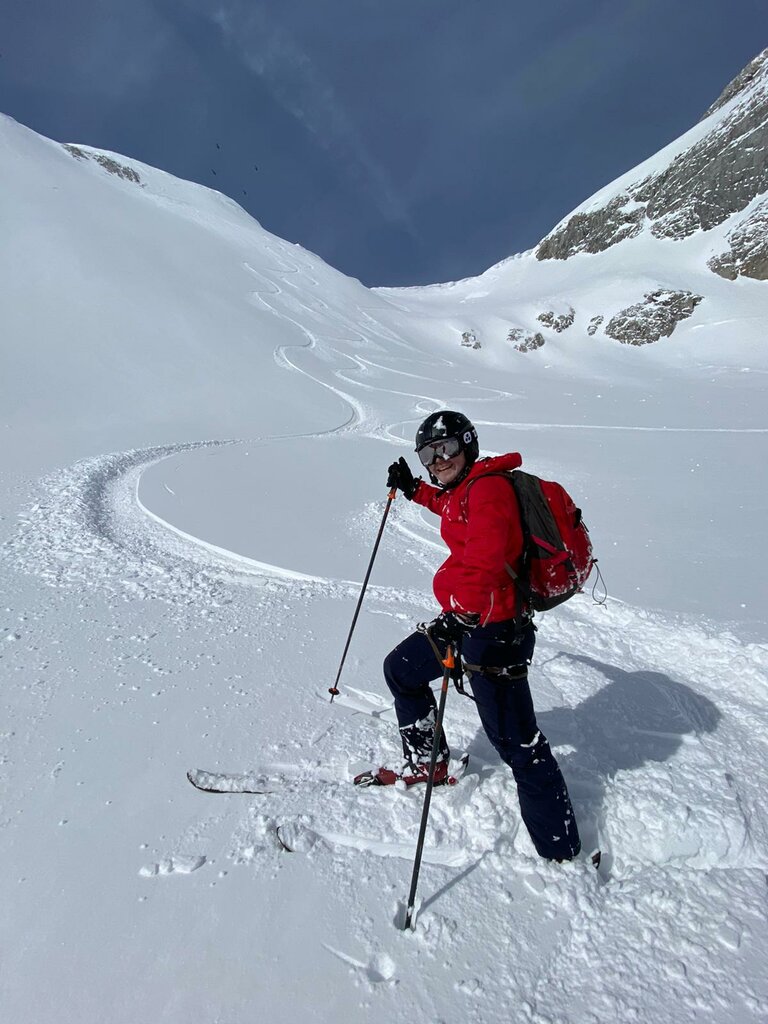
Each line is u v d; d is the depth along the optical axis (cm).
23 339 2705
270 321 4466
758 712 325
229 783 247
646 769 253
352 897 194
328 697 319
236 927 182
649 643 429
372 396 3109
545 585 206
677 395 3241
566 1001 161
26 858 209
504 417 2481
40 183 5172
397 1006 160
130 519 838
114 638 394
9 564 567
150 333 3212
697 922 182
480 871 205
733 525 809
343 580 579
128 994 162
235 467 1262
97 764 261
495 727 209
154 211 6278
